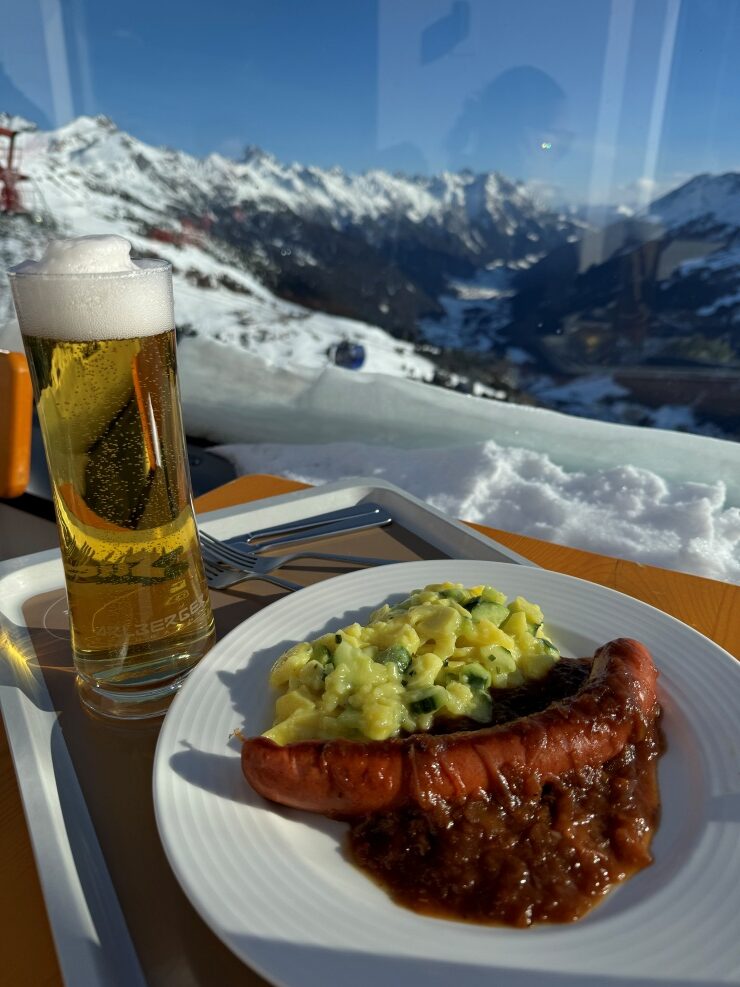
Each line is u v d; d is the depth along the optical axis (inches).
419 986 7.4
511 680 12.4
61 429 10.4
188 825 9.1
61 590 16.2
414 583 14.9
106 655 11.7
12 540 21.0
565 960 7.7
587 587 14.4
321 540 18.2
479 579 14.9
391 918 8.3
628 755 10.6
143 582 11.5
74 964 7.9
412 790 9.5
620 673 10.9
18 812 10.4
